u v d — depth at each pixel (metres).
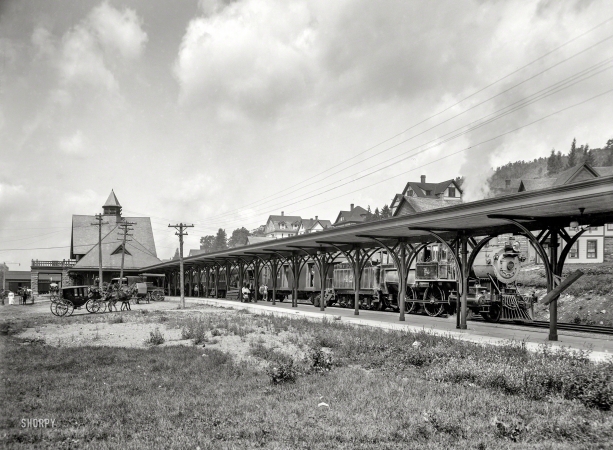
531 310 22.67
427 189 70.19
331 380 10.39
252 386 9.98
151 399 8.77
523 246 43.09
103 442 6.48
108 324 24.22
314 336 17.03
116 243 76.62
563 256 16.31
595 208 13.92
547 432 6.98
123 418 7.60
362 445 6.37
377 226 21.61
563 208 14.02
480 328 19.81
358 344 14.70
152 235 90.88
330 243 28.41
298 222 129.12
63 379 10.49
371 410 8.02
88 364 12.31
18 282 95.75
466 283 19.73
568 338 16.55
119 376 10.88
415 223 18.91
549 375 9.40
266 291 48.56
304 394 9.19
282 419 7.52
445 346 13.88
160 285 69.00
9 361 12.70
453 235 20.47
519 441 6.67
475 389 9.45
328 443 6.44
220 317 26.73
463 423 7.27
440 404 8.33
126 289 36.56
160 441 6.50
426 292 27.48
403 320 23.19
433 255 27.58
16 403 8.48
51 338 18.67
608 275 30.75
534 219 16.42
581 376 9.12
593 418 7.66
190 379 10.59
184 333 18.19
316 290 40.88
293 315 27.64
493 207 15.00
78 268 71.31
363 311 31.94
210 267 64.25
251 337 17.66
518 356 11.98
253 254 41.69
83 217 92.06
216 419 7.51
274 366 11.83
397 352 13.44
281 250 36.38
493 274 23.52
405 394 9.01
